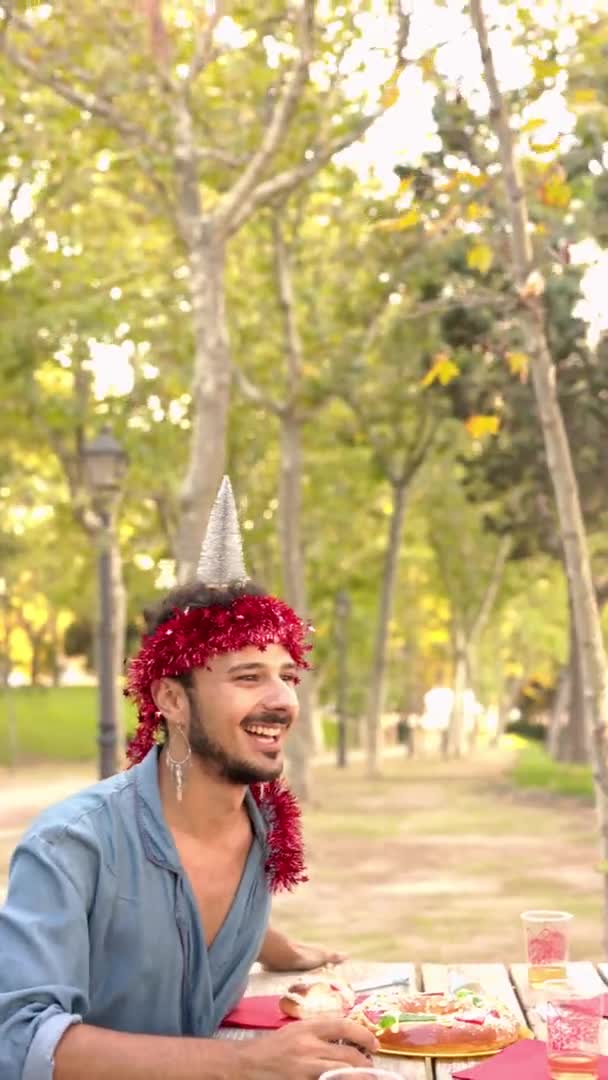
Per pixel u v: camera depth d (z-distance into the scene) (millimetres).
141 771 3254
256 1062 2867
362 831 22062
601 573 34656
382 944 11867
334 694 56406
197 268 16375
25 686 73688
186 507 16359
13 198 24250
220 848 3297
